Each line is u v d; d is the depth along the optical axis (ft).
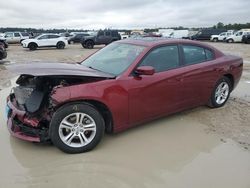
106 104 13.79
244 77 33.47
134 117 15.10
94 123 13.58
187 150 14.17
